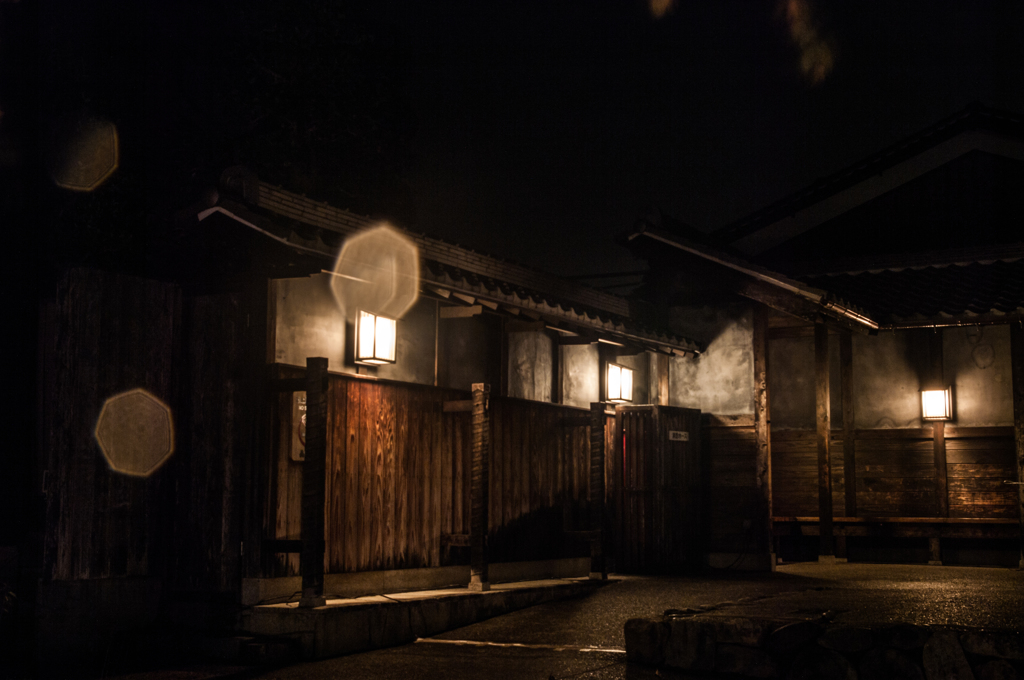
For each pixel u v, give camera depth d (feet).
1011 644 20.95
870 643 22.29
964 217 52.39
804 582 37.04
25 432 38.96
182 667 26.63
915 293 48.83
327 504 29.78
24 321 41.70
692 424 47.44
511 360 41.06
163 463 30.68
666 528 44.37
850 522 48.19
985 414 48.08
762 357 47.80
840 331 50.78
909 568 43.52
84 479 28.94
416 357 35.68
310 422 28.04
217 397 30.19
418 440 33.91
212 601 29.27
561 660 25.71
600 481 38.99
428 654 27.20
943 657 21.54
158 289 30.96
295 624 26.94
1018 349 43.83
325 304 31.73
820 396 47.09
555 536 40.57
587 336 42.45
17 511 37.99
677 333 51.44
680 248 48.06
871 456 50.34
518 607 34.04
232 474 29.53
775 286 45.55
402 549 32.68
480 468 33.53
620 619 30.09
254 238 29.94
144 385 30.35
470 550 35.24
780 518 49.06
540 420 40.50
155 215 50.72
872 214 54.13
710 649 24.02
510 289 37.04
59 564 28.35
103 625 28.86
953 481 48.34
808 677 22.67
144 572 30.01
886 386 50.49
